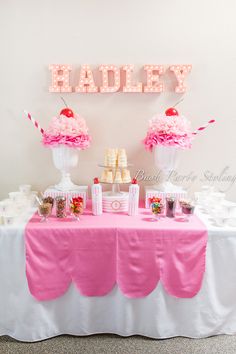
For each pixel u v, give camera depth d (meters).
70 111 1.94
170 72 2.07
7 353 1.62
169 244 1.64
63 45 2.05
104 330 1.75
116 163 1.89
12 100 2.10
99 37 2.04
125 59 2.06
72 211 1.73
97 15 2.03
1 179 2.20
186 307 1.69
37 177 2.20
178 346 1.67
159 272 1.65
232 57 2.06
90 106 2.11
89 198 2.22
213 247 1.64
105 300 1.71
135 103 2.11
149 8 2.02
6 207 1.71
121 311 1.70
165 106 2.11
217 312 1.70
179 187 2.06
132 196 1.82
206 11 2.03
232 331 1.74
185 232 1.62
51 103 2.10
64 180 2.00
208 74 2.08
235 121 2.13
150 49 2.06
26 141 2.15
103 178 1.88
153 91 2.05
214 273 1.67
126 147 2.16
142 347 1.66
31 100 2.10
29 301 1.66
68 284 1.67
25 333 1.69
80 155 2.17
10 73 2.07
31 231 1.61
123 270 1.66
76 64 2.06
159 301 1.68
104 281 1.68
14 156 2.17
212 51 2.06
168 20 2.03
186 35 2.04
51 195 1.93
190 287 1.66
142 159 2.18
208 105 2.11
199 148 2.17
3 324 1.71
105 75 2.03
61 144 1.85
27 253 1.61
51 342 1.70
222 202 1.97
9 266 1.64
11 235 1.61
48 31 2.03
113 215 1.85
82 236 1.63
